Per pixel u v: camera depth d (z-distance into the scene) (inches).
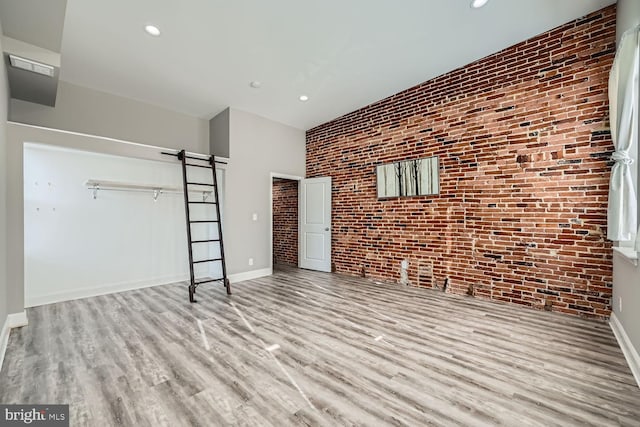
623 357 88.7
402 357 89.4
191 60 139.5
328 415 63.8
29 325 114.0
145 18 111.9
